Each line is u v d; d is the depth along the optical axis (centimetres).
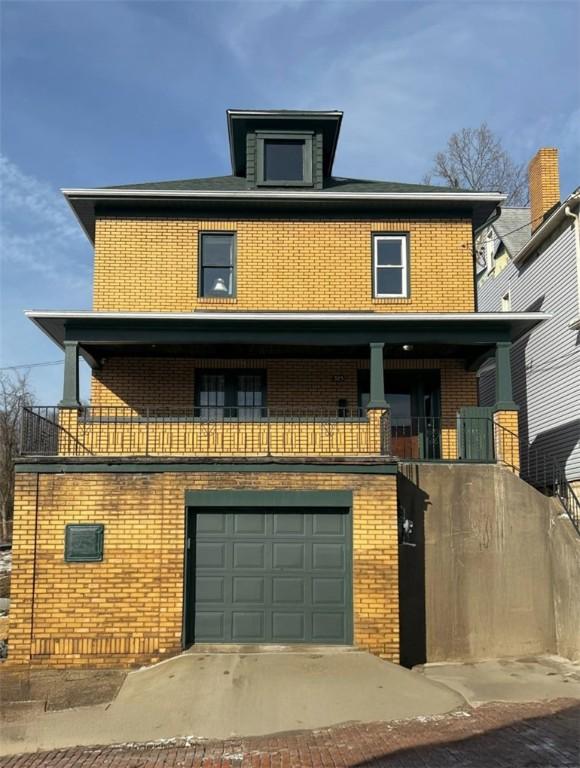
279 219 1462
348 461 1054
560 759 682
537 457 1739
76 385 1252
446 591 1134
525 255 1828
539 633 1147
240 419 1292
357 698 855
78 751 738
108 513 1027
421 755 698
